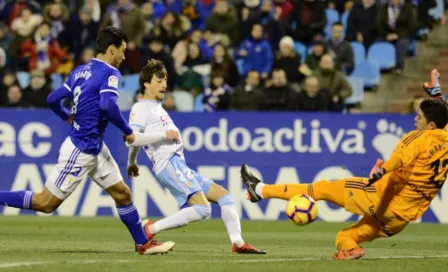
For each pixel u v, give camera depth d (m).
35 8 79.25
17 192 30.70
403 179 29.72
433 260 31.84
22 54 73.00
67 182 30.41
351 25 73.31
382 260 31.20
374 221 30.62
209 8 79.00
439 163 29.64
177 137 31.48
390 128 55.72
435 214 55.75
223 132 55.69
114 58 30.53
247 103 62.38
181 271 26.44
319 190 31.27
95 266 27.28
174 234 45.84
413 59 74.25
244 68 69.56
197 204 31.80
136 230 31.59
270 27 71.19
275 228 50.59
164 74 32.25
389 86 72.44
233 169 55.66
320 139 55.78
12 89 65.25
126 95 69.19
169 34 70.69
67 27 73.19
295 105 61.25
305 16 71.38
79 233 44.62
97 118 30.09
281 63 66.00
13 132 55.75
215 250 35.38
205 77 69.00
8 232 44.38
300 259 30.97
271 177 55.75
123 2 71.19
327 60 64.12
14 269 26.34
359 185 30.36
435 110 29.69
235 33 72.06
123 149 55.59
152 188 55.53
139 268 26.98
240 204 55.72
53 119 55.75
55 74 72.38
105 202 56.06
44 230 46.19
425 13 75.19
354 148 55.81
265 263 29.08
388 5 72.38
